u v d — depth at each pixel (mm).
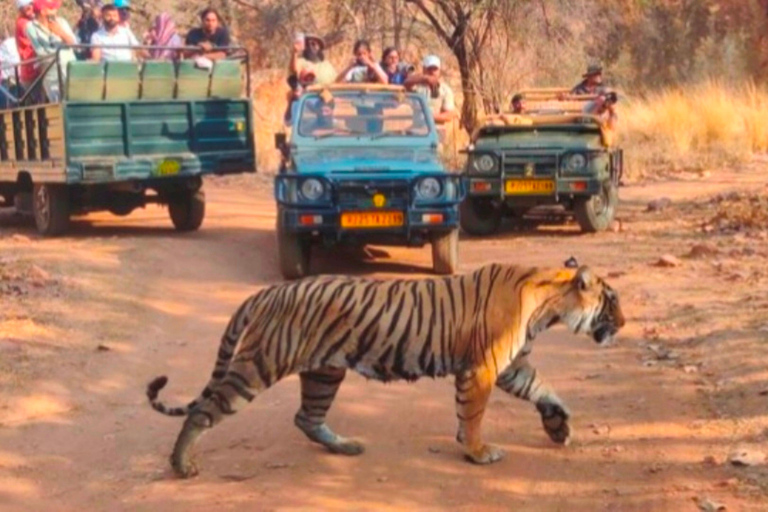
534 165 16250
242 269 14289
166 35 18297
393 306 7570
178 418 9062
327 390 7930
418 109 14664
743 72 33969
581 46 30969
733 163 24938
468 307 7586
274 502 7285
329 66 17266
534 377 7949
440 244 13578
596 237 16375
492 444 8086
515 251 15398
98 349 10719
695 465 7551
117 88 15883
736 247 14461
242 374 7539
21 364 10164
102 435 8703
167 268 14148
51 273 13453
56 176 16000
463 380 7664
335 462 7914
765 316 10609
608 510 7000
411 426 8578
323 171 13086
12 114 17359
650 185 22281
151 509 7285
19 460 8250
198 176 16875
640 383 9219
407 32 25438
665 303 11531
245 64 17953
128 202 17234
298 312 7512
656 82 34281
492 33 24594
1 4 32062
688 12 35438
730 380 9023
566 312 7785
